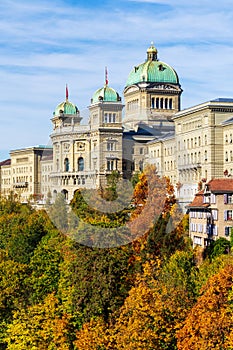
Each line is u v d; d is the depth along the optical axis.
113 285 101.56
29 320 106.75
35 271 123.81
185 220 132.88
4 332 113.88
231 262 116.56
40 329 106.25
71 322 104.00
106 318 101.81
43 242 148.88
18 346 105.06
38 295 119.88
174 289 101.06
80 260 102.75
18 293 121.56
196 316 94.94
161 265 104.75
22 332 105.56
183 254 109.62
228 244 154.25
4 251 156.62
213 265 119.38
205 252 156.88
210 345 90.69
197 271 118.62
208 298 96.75
